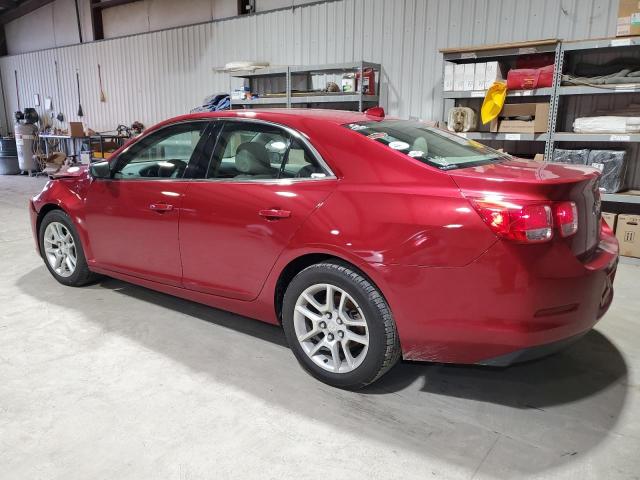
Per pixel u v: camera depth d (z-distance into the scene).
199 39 8.40
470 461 1.77
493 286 1.80
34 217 3.62
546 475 1.70
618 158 4.36
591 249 2.05
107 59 10.21
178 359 2.51
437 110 5.96
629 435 1.92
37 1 11.50
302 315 2.28
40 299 3.33
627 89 4.23
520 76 4.64
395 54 6.16
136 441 1.87
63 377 2.33
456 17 5.60
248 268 2.41
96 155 9.71
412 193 1.95
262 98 6.78
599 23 4.76
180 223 2.65
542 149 5.33
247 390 2.23
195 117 2.73
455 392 2.23
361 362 2.11
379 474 1.70
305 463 1.75
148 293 3.45
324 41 6.79
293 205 2.22
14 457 1.78
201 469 1.72
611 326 2.96
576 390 2.25
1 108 13.57
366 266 2.00
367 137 2.19
